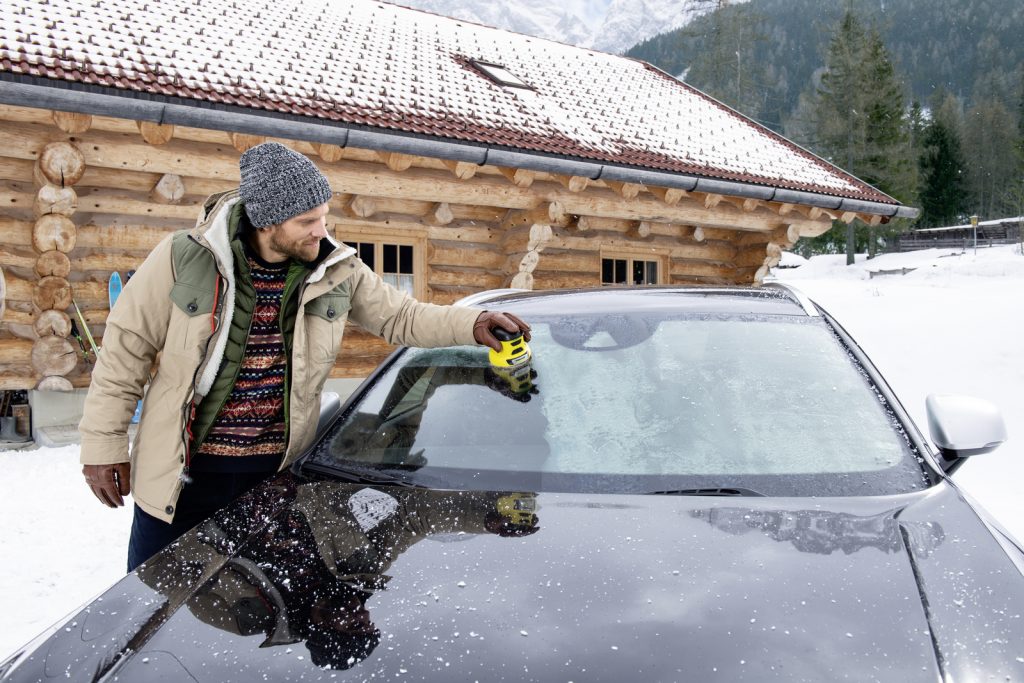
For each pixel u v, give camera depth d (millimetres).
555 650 1199
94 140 6863
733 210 10836
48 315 6852
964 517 1650
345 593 1395
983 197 78375
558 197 9188
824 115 51281
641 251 11141
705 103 14500
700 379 2207
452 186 8602
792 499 1742
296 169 2016
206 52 7715
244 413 2232
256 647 1254
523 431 2088
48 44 6621
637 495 1787
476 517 1680
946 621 1271
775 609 1291
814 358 2293
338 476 2029
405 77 9258
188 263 2127
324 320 2254
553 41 14758
